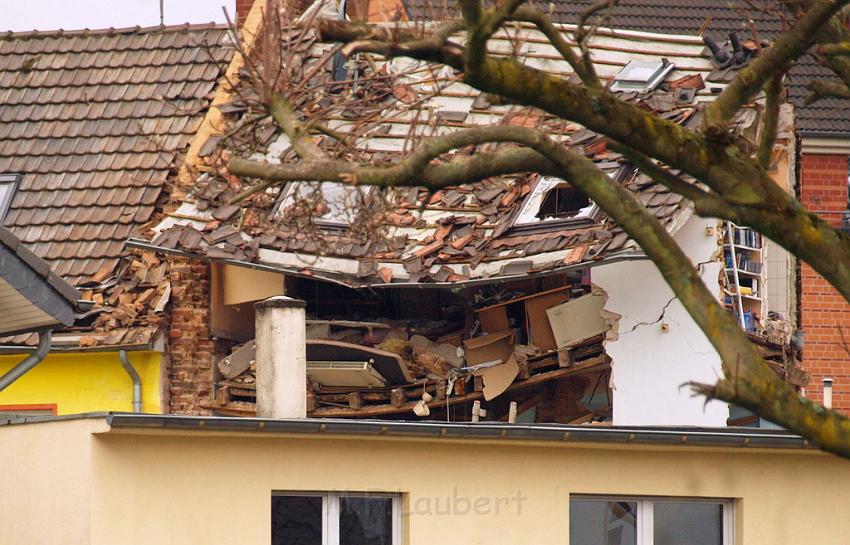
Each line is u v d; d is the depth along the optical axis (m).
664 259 30.47
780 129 70.75
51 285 44.28
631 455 46.84
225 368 63.81
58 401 64.56
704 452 47.12
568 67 68.50
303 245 60.75
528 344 62.09
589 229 58.78
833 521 47.62
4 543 46.56
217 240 61.69
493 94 31.16
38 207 69.31
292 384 51.22
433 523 45.41
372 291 62.41
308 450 44.81
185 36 76.44
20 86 75.56
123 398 64.44
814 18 30.88
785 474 47.56
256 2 75.50
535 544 45.97
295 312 51.50
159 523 43.31
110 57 76.12
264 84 34.06
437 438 44.66
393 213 62.25
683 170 31.08
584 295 61.91
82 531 42.75
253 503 44.25
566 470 46.47
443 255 60.09
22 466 46.03
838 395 87.81
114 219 67.75
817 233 30.91
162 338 64.25
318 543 45.12
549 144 30.70
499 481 45.97
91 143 71.88
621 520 47.22
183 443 43.81
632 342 61.19
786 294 75.06
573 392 63.25
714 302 29.92
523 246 59.59
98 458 42.84
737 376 28.66
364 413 61.81
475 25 29.44
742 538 47.16
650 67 67.69
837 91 36.28
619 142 30.95
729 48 68.94
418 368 62.09
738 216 30.80
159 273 65.25
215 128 68.94
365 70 66.12
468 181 31.09
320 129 34.34
